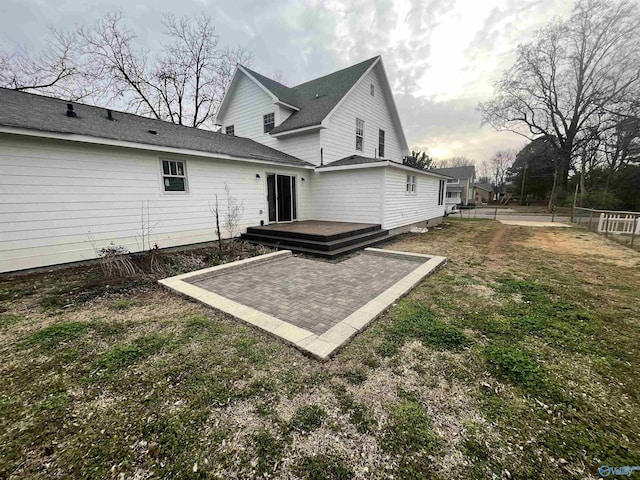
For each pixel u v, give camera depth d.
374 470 1.53
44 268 5.43
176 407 1.98
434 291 4.38
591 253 7.41
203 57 18.72
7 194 4.97
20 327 3.23
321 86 13.49
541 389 2.17
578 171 26.77
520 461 1.57
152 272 5.34
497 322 3.31
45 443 1.69
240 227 9.01
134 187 6.58
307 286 4.64
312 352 2.57
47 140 5.30
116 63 16.00
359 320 3.23
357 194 10.23
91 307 3.80
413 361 2.53
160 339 2.94
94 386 2.21
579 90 22.34
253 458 1.60
